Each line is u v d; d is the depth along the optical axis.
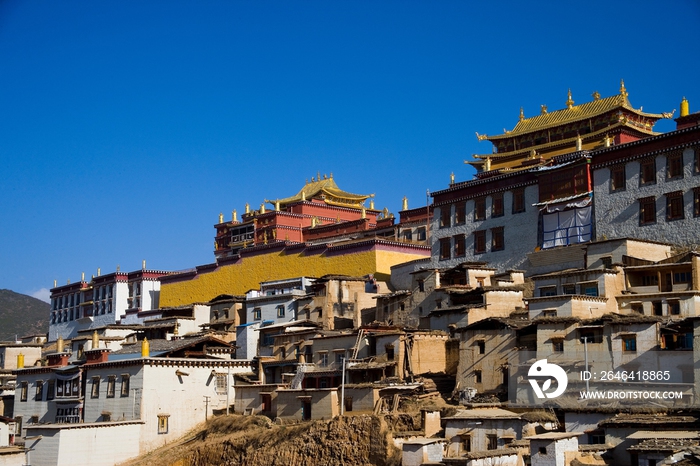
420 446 56.53
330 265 102.88
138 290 129.62
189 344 84.06
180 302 124.44
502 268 84.62
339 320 89.25
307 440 65.19
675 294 64.81
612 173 77.81
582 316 65.56
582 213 79.19
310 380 76.62
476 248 87.44
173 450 75.06
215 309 103.75
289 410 71.88
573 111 104.75
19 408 91.31
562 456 50.22
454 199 90.38
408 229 107.50
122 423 75.06
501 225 85.56
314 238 124.25
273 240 124.12
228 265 118.06
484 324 67.12
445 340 73.06
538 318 63.88
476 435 57.62
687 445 47.97
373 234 114.12
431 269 81.81
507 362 64.94
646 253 71.62
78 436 72.56
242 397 78.56
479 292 75.69
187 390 79.44
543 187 82.50
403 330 74.44
